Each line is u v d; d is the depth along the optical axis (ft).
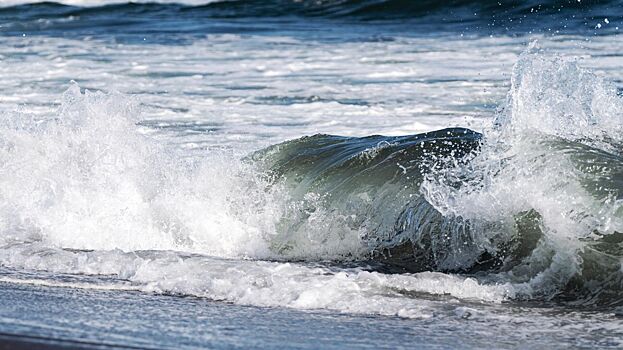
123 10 283.18
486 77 142.00
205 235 65.46
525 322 47.52
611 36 182.91
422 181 63.36
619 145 64.13
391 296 52.13
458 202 58.59
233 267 56.24
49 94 132.16
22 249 62.69
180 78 149.18
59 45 201.77
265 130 104.58
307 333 44.83
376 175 66.13
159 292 53.21
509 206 56.80
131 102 73.72
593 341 44.27
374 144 71.87
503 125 62.90
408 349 42.55
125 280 55.98
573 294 52.37
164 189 68.90
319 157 71.46
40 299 50.49
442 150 66.80
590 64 146.82
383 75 148.77
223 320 46.93
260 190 69.15
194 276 55.01
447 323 47.24
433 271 58.39
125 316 46.93
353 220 64.28
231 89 136.56
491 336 44.96
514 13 231.09
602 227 53.16
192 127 106.32
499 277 55.26
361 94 130.31
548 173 57.00
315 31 228.43
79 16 272.31
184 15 274.36
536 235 55.16
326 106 121.08
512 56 164.76
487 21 230.48
